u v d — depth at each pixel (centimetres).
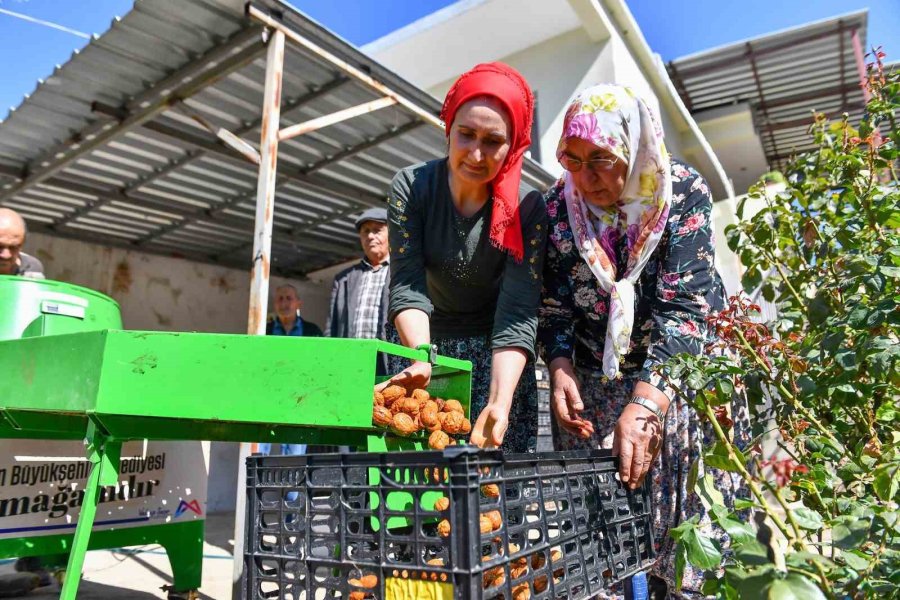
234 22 359
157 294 666
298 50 378
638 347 199
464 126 170
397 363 229
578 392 188
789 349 160
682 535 108
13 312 192
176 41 372
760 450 154
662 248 184
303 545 106
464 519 90
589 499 125
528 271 185
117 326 221
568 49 726
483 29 740
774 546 98
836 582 111
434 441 150
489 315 219
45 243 603
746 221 204
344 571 101
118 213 592
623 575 129
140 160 511
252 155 388
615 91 171
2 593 289
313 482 107
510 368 171
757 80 935
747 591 96
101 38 364
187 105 430
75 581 154
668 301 176
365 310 457
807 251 194
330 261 761
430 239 202
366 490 100
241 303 735
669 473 177
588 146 168
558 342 196
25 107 426
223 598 302
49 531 229
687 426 176
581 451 126
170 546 260
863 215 181
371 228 463
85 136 461
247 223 630
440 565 96
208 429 160
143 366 148
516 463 104
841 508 133
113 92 419
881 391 157
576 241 187
